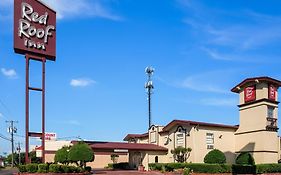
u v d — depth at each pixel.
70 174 36.00
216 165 40.62
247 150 46.19
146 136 58.50
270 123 44.75
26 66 36.25
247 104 47.00
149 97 79.62
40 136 36.41
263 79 45.00
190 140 46.72
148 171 46.91
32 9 37.53
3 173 46.56
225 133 48.16
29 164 34.38
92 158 41.97
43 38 37.78
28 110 35.84
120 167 55.56
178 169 42.72
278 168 42.59
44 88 37.00
